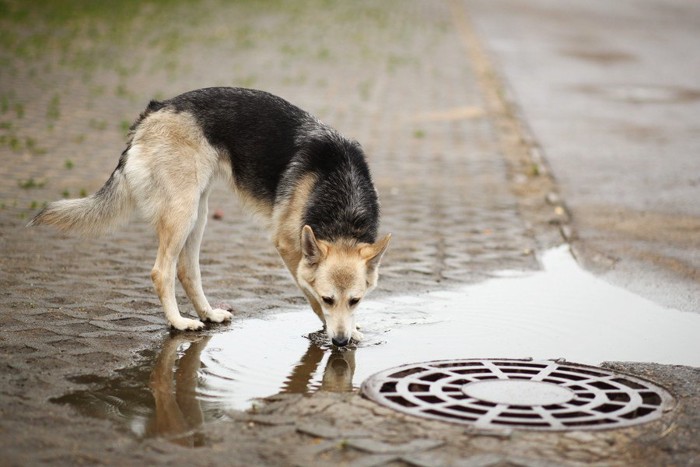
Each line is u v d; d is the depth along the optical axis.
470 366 8.08
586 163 18.59
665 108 25.38
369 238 9.29
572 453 6.14
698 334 9.26
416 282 11.09
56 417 6.73
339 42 37.09
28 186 15.17
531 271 11.66
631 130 22.19
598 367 8.03
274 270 11.52
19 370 7.72
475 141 20.88
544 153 19.58
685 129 22.34
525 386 7.50
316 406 6.98
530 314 9.88
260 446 6.23
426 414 6.80
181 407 7.03
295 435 6.43
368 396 7.20
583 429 6.54
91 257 11.67
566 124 22.94
